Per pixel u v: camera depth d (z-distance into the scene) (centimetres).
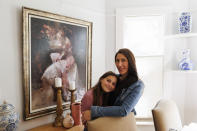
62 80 196
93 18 235
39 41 172
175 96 235
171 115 166
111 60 249
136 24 241
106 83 150
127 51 146
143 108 241
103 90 152
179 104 235
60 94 179
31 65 167
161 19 233
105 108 135
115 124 133
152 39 238
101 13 244
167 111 164
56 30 187
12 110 142
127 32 243
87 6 226
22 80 164
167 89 234
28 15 162
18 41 160
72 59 206
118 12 241
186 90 232
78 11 216
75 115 178
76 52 210
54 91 188
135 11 236
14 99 160
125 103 136
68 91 202
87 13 227
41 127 175
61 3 196
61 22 192
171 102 178
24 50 161
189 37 229
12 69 158
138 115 243
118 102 148
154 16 234
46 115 186
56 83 177
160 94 236
